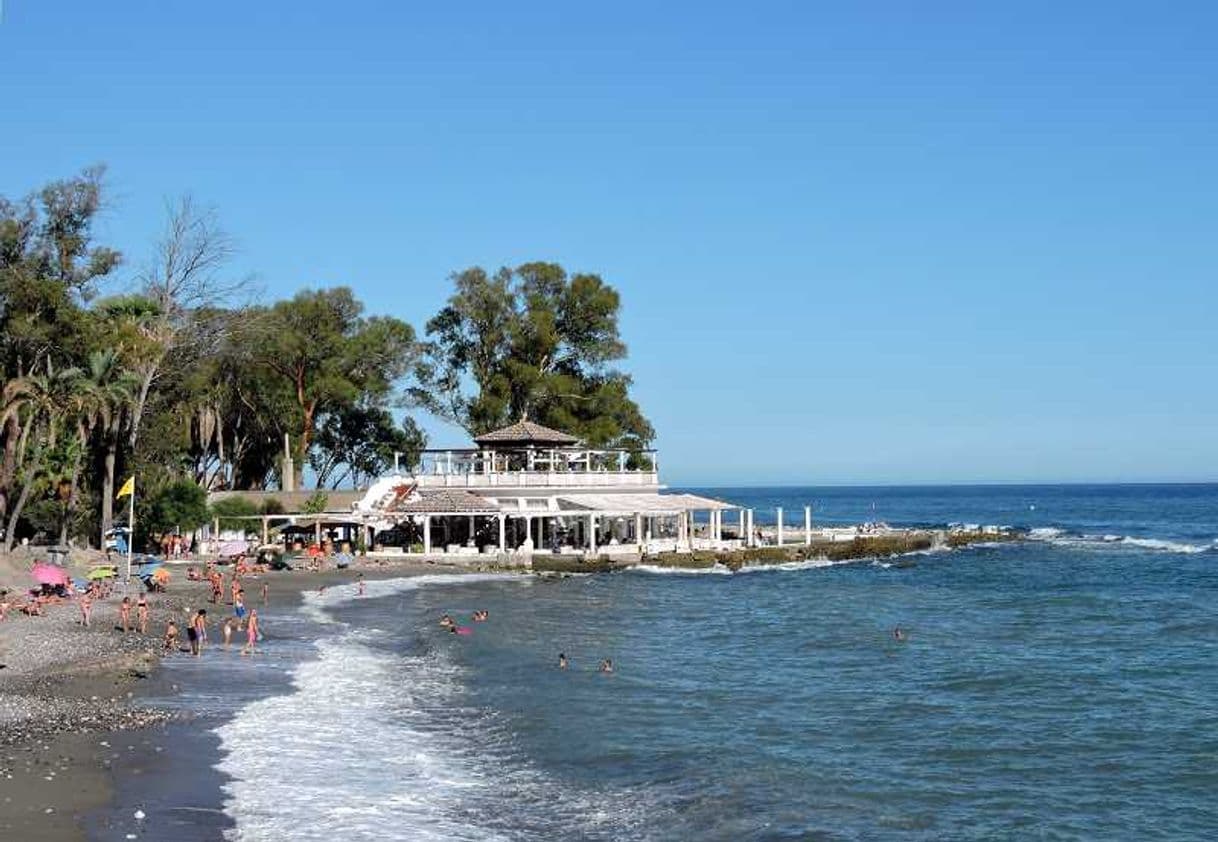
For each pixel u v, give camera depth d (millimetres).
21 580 56531
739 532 111562
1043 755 29797
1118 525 182875
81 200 74125
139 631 45594
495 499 90000
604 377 112750
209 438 97625
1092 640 51656
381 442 115688
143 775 24484
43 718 29203
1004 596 71875
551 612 60375
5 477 63594
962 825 23953
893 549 109750
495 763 27859
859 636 52531
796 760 28953
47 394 65688
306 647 45000
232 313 85562
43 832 20516
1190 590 76375
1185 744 31016
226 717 30781
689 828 23344
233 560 75250
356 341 105375
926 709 35531
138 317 77000
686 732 31875
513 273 110062
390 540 89438
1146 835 23438
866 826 23766
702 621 57781
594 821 23578
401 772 26422
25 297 69188
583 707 35031
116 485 76000
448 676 39688
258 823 21953
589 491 93812
